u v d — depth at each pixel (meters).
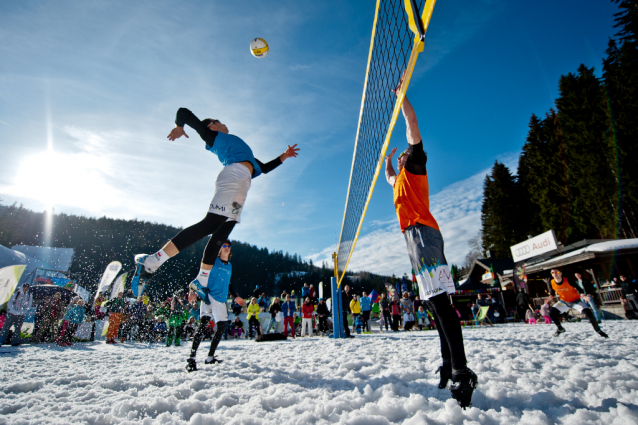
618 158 22.66
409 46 1.97
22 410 1.77
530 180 35.59
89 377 2.83
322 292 14.35
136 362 4.09
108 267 11.09
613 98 22.89
